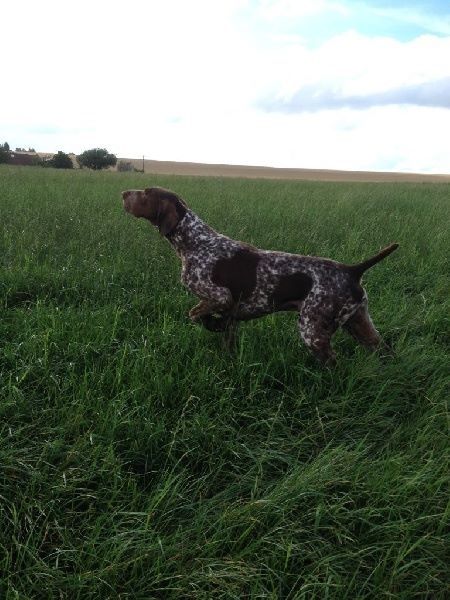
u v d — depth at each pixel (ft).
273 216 13.42
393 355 5.84
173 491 3.74
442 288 8.39
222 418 4.75
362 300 5.65
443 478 3.79
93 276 7.94
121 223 11.56
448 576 3.37
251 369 5.51
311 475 3.82
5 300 7.22
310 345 5.56
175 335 6.03
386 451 4.40
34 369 5.12
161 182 26.13
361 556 3.42
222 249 5.77
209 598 3.11
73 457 4.01
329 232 12.00
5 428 4.38
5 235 9.81
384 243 11.29
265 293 5.65
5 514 3.58
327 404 4.98
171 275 8.34
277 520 3.59
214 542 3.35
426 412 4.80
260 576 3.24
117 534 3.43
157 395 4.91
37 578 3.16
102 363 5.47
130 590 3.17
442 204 20.10
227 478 4.23
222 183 29.30
